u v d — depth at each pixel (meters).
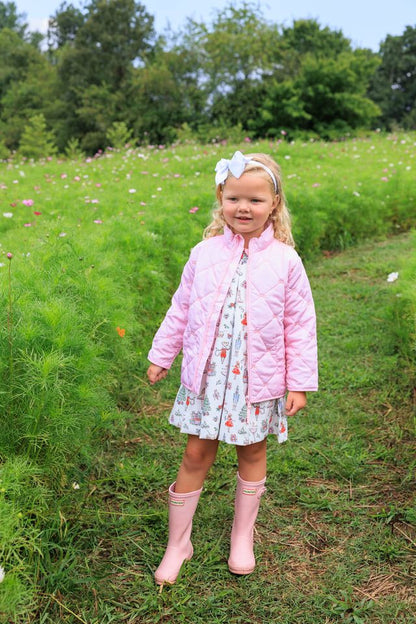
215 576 1.93
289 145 12.92
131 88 26.06
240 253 1.87
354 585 1.90
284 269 1.86
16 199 6.99
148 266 3.66
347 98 20.78
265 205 1.81
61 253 3.00
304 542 2.11
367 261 5.95
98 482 2.34
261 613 1.79
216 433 1.82
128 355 2.81
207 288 1.87
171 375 3.45
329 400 3.19
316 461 2.62
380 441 2.77
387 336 3.89
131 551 2.02
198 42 24.00
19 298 2.21
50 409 1.88
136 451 2.65
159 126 24.62
